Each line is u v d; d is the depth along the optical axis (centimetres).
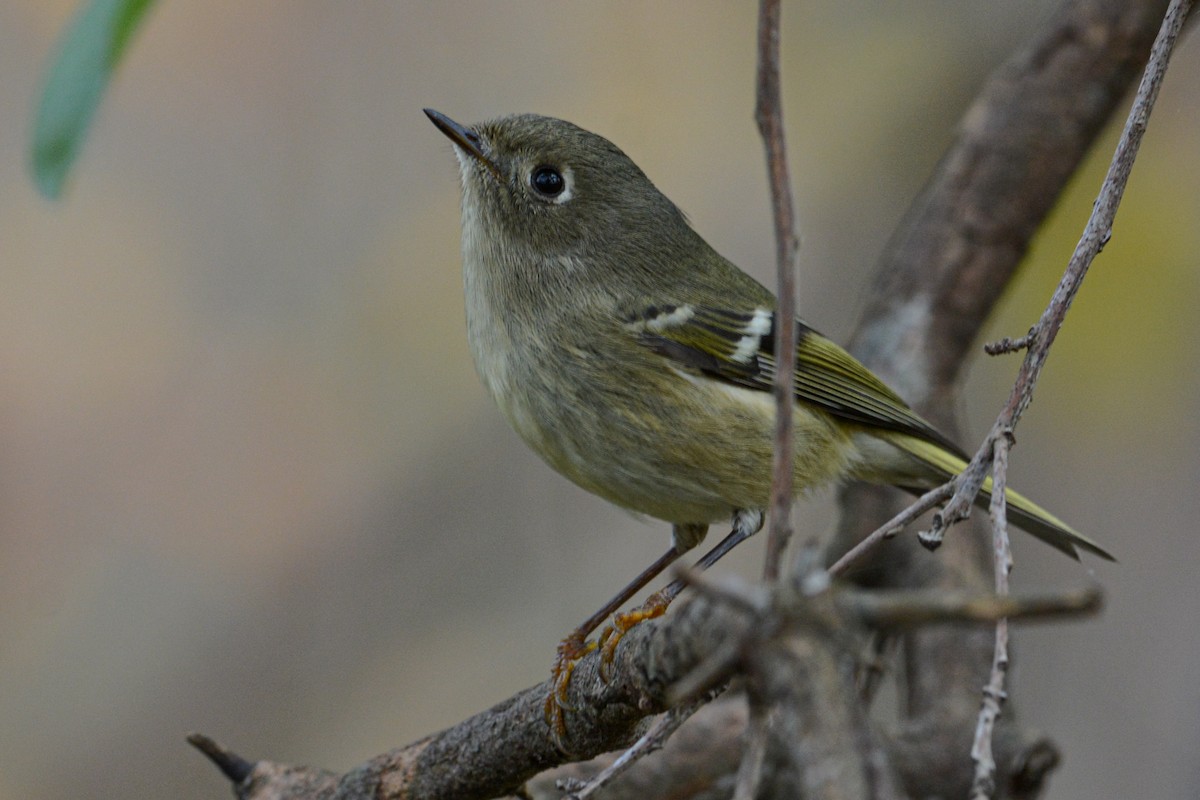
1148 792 952
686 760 698
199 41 1161
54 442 1094
